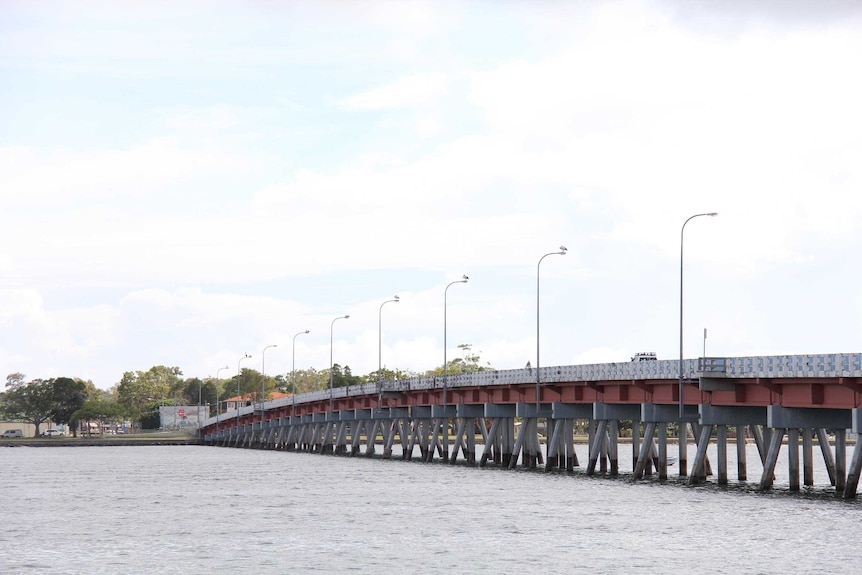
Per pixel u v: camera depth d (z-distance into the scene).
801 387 92.81
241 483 125.88
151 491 116.06
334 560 67.38
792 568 63.16
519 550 70.00
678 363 105.62
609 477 119.81
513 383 136.00
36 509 97.81
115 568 65.94
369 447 190.00
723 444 105.06
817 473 143.00
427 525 81.81
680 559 66.06
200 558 68.88
